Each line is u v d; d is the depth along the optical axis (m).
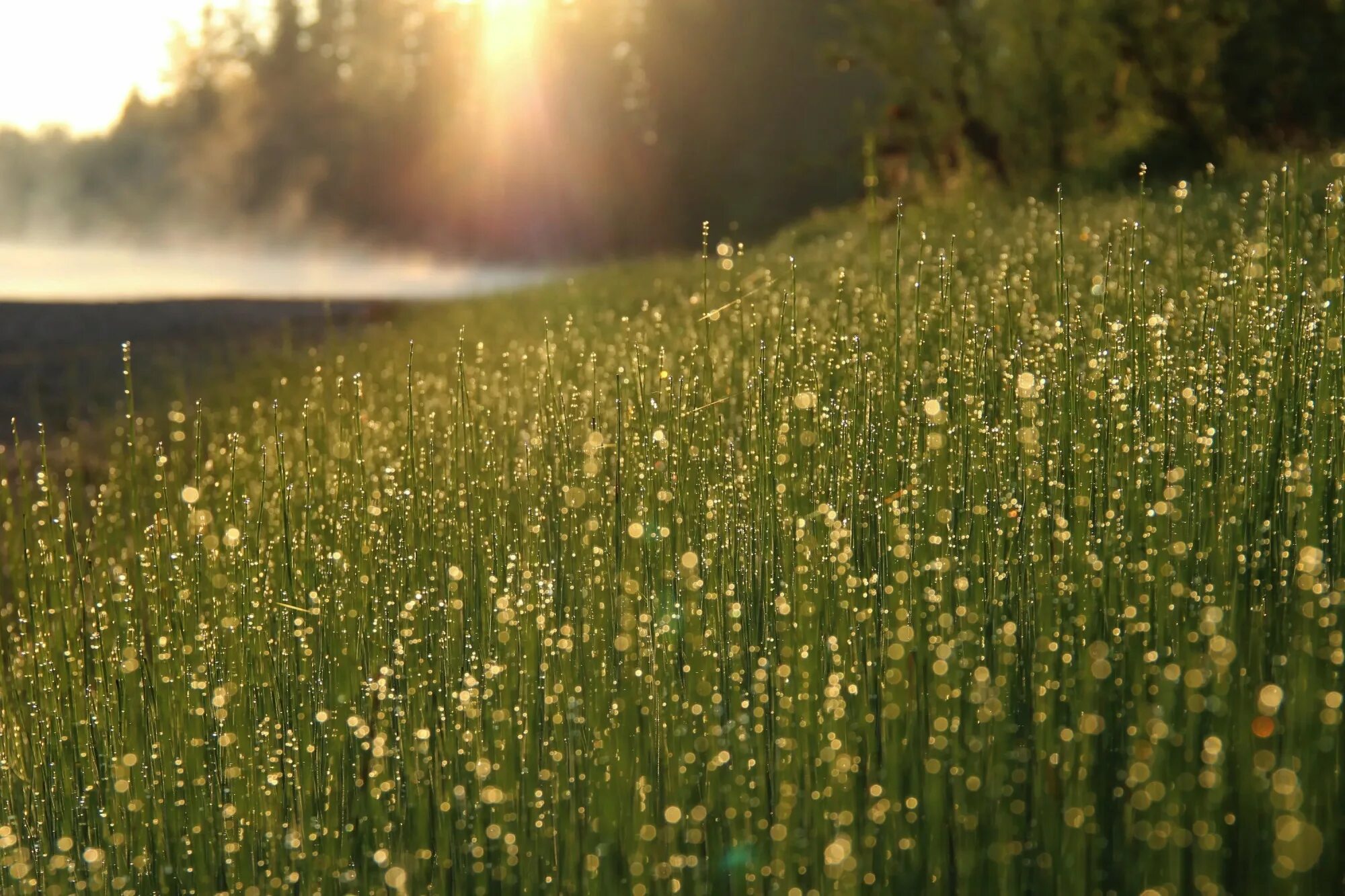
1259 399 2.75
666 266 12.49
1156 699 2.07
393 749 2.41
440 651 2.70
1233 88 12.25
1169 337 3.74
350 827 2.35
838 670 2.28
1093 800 1.89
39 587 3.02
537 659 2.40
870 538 2.73
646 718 2.35
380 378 7.19
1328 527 2.45
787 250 10.98
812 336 3.92
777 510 2.75
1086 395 2.89
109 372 9.51
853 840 1.97
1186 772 1.89
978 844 1.98
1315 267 4.15
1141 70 13.30
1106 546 2.42
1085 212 7.72
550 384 3.76
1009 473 2.84
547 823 2.24
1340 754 1.88
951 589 2.38
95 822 2.56
